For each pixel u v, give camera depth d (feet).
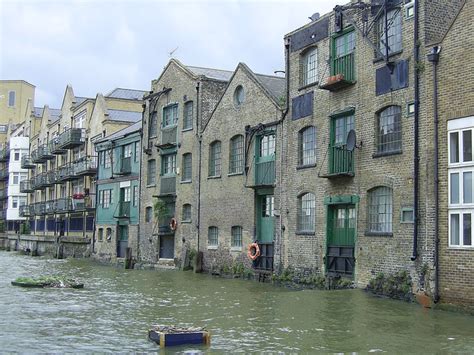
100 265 118.62
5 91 282.97
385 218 56.08
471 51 46.78
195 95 96.63
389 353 33.12
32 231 201.26
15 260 136.56
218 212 87.30
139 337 38.40
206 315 47.47
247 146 80.02
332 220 63.77
